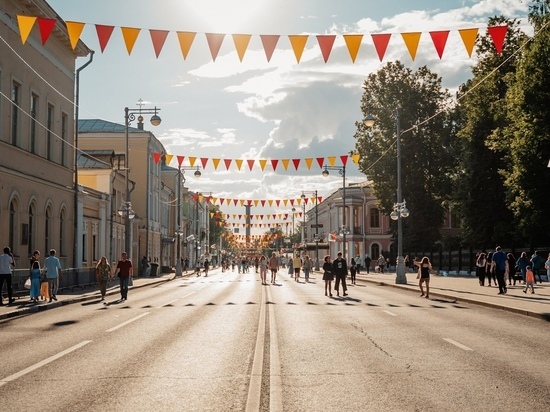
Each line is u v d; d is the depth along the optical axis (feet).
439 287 119.44
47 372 34.30
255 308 76.79
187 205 346.33
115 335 50.31
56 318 65.72
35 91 116.06
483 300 83.05
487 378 32.09
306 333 51.34
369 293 109.29
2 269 80.43
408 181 220.43
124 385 30.66
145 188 224.74
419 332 51.93
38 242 117.60
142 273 198.49
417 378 32.22
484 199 187.93
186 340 47.21
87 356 39.75
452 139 222.89
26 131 112.68
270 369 34.96
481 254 124.16
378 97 224.94
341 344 44.88
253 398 27.32
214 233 499.51
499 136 168.96
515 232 171.73
